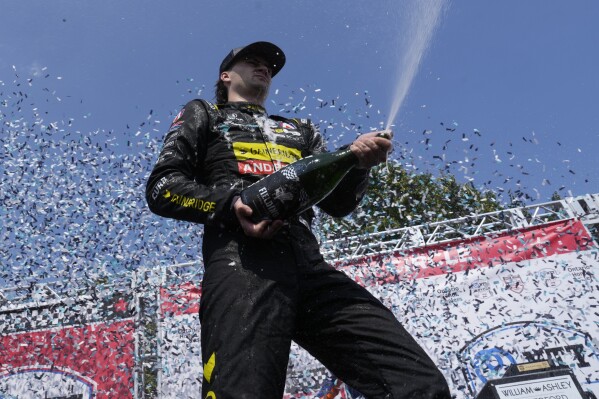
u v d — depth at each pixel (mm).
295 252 1484
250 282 1329
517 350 4844
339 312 1422
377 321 1403
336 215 1831
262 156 1683
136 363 4609
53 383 4625
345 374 1423
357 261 5258
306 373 4492
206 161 1664
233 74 2041
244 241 1407
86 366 4664
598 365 4652
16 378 4656
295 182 1402
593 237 5586
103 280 4789
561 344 4828
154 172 1522
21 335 4785
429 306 5164
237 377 1174
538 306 5109
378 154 1500
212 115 1733
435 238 5906
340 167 1475
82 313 4762
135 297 4809
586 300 5059
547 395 3346
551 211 6012
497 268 5359
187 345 4637
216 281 1354
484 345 4934
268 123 1830
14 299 4816
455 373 4676
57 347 4730
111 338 4734
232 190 1414
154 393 4527
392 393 1295
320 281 1476
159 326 4719
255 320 1262
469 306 5160
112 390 4570
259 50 2053
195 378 4512
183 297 4840
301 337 1473
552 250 5426
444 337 4961
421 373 1297
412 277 5340
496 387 3418
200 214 1408
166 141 1617
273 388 1206
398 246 5691
